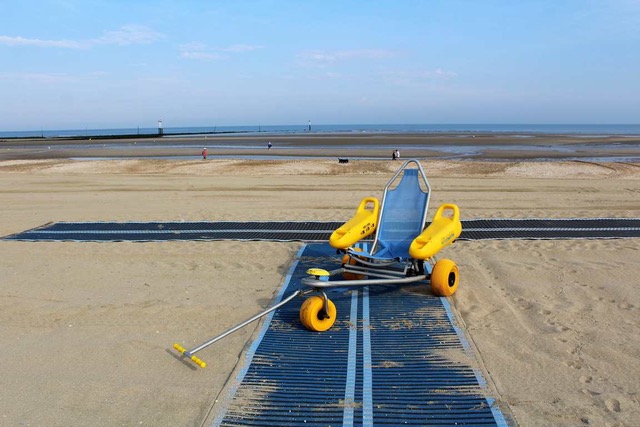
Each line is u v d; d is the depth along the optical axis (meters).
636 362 4.62
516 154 34.72
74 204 14.34
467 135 77.00
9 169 25.92
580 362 4.64
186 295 6.70
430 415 3.88
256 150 42.16
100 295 6.73
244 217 12.03
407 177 7.54
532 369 4.53
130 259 8.46
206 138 76.25
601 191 15.61
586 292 6.49
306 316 5.37
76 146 53.84
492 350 4.92
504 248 8.70
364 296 6.54
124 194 16.16
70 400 4.17
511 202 13.69
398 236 7.11
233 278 7.42
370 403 4.06
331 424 3.80
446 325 5.54
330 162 27.33
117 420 3.89
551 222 10.84
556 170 22.34
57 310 6.18
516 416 3.83
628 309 5.89
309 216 12.07
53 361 4.86
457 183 17.80
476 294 6.52
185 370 4.68
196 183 18.69
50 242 9.63
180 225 11.19
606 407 3.91
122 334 5.46
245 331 5.52
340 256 8.34
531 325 5.52
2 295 6.72
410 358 4.81
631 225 10.39
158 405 4.09
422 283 6.97
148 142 63.09
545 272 7.33
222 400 4.14
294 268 7.77
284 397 4.18
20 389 4.35
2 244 9.54
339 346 5.11
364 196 15.18
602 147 42.38
